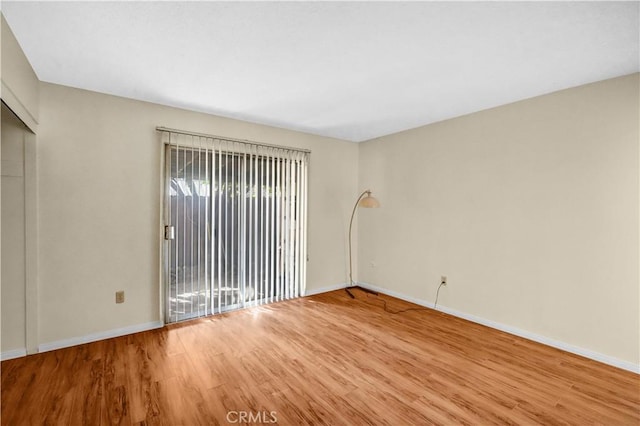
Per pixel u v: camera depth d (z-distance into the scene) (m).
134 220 2.97
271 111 3.35
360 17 1.72
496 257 3.17
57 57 2.17
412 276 4.03
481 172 3.30
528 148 2.93
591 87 2.55
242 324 3.20
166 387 2.09
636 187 2.33
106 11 1.67
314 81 2.58
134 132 2.97
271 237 3.89
